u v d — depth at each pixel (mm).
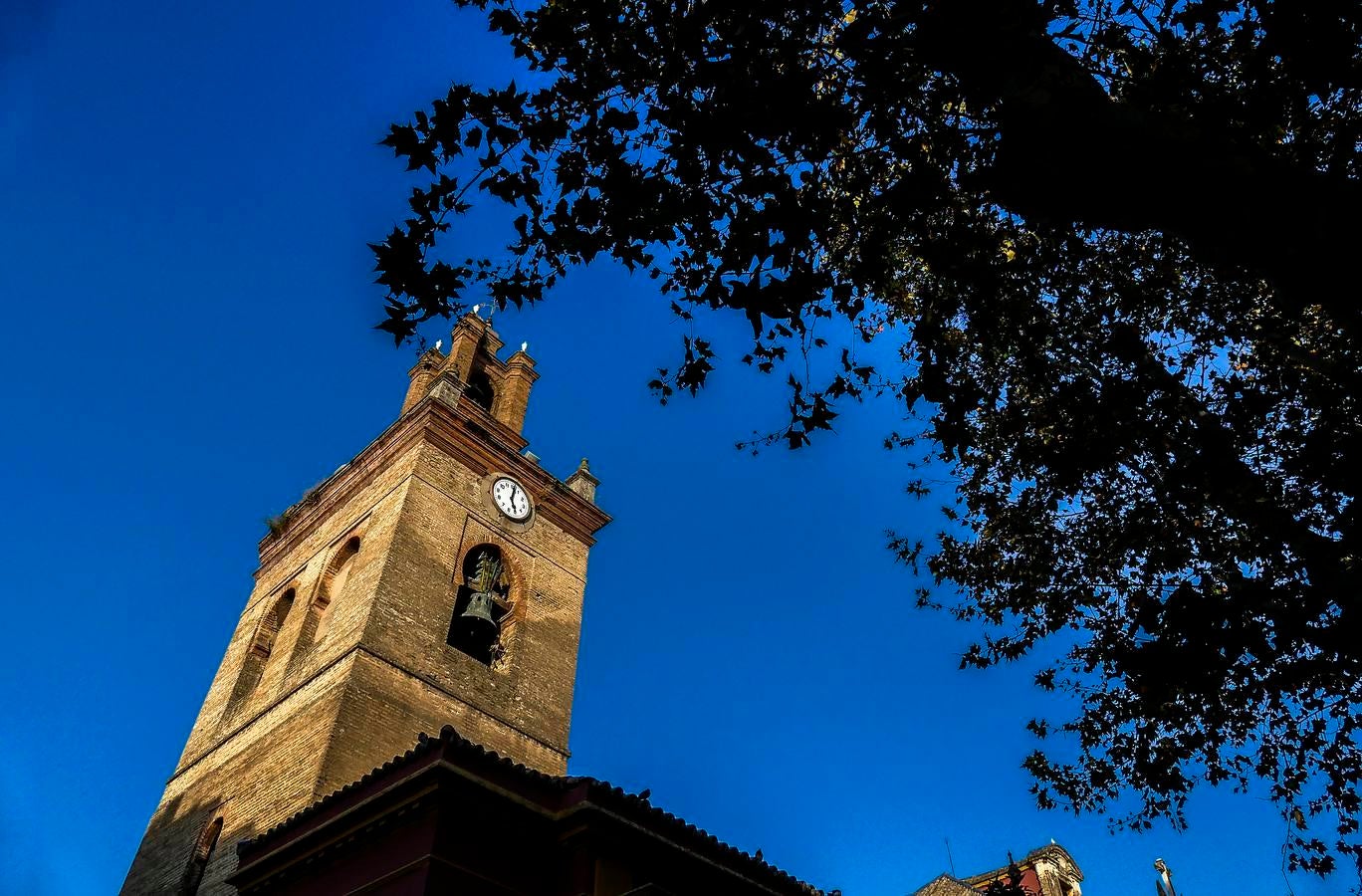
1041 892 33406
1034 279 11438
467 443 26734
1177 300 11758
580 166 9555
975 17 6336
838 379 10492
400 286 9672
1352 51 6840
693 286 10219
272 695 22594
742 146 8586
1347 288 5098
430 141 9352
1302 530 8445
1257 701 11203
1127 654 10000
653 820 15305
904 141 8797
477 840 13922
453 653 22688
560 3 9430
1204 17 7934
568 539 28516
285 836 16125
